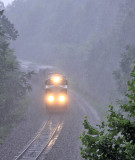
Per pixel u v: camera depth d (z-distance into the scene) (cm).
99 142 1906
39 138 7400
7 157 6088
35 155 6178
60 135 7650
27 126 8562
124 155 1870
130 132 1883
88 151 1906
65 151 6488
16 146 6762
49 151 6469
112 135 1916
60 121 9112
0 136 7512
